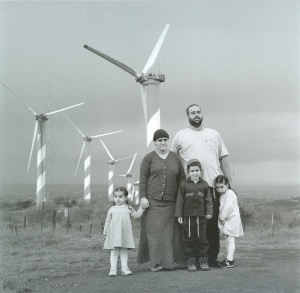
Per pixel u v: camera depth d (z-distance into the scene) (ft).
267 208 117.19
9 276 26.81
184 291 21.61
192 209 26.55
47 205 127.24
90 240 48.03
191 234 26.68
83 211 98.68
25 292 23.22
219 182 27.58
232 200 27.68
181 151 28.63
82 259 34.06
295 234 55.11
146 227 27.66
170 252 27.22
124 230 26.58
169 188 27.48
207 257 28.17
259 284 22.80
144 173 27.76
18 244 43.09
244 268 27.45
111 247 26.30
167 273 26.12
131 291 21.99
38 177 151.94
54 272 28.43
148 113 83.10
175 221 27.76
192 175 26.73
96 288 23.07
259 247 41.55
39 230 56.34
